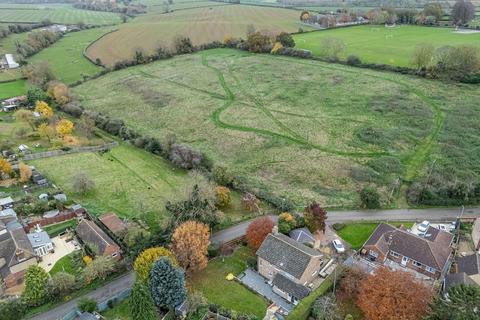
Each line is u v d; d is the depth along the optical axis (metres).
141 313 55.91
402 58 175.88
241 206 91.38
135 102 161.38
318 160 110.56
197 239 69.31
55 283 65.31
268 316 61.12
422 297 56.72
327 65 181.00
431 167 101.25
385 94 145.62
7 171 103.12
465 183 89.19
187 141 127.44
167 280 59.97
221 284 68.19
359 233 80.62
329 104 143.38
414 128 121.31
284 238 71.12
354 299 63.31
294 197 95.00
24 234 76.44
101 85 183.12
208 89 166.75
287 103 147.50
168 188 100.38
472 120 121.88
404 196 93.00
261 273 70.50
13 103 158.75
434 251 69.94
